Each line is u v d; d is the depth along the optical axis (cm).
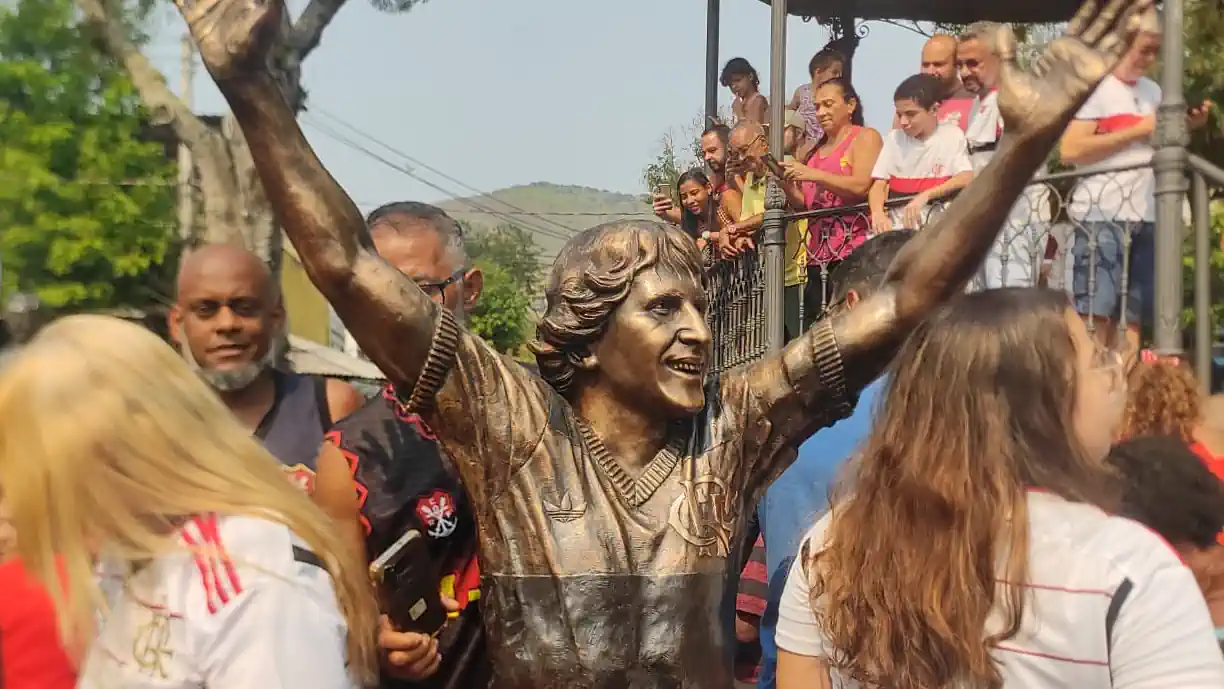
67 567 162
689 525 207
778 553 283
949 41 525
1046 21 687
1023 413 169
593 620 200
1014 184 201
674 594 202
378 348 204
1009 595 161
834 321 219
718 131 668
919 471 171
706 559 206
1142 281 448
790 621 191
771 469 223
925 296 210
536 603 202
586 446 212
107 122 1128
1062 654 158
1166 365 321
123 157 1128
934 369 175
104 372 168
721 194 656
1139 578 158
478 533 212
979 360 171
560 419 212
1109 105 450
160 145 1168
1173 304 389
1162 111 392
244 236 811
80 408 165
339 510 236
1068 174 423
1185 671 154
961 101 512
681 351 206
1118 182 446
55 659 164
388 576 212
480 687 233
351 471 237
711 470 212
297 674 160
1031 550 162
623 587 201
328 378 308
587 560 201
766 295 485
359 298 201
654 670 200
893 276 218
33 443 165
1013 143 200
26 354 173
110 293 1118
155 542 164
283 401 292
